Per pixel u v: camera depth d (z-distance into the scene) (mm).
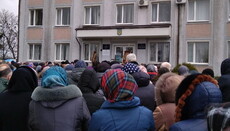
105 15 19984
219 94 1971
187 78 2090
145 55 18641
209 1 17516
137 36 18375
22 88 3303
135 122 2422
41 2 22156
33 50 22484
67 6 21219
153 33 17797
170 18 18234
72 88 3008
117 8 19812
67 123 2861
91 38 20172
